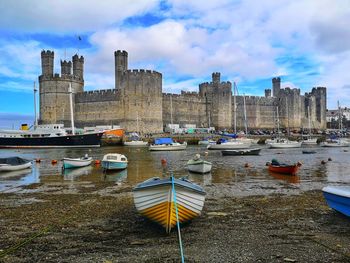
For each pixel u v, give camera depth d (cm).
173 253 856
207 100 9806
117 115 8081
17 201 1524
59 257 840
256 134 8812
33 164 3228
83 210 1316
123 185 1956
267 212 1269
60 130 6234
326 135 9069
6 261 818
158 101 8238
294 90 10669
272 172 2502
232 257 825
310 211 1273
